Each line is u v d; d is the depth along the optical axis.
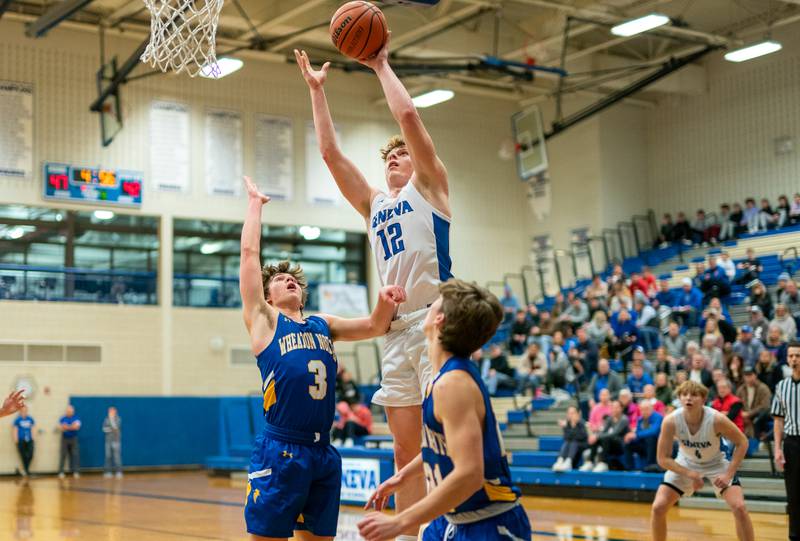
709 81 24.31
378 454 13.00
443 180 4.76
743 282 19.55
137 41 21.83
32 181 20.55
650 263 23.66
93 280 21.25
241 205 22.86
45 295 20.72
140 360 21.56
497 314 3.60
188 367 22.08
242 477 19.08
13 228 20.45
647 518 11.59
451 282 3.66
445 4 19.86
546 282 25.94
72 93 21.06
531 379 18.73
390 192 5.04
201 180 22.44
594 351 17.83
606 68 23.84
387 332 4.79
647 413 13.79
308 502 4.82
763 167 23.09
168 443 21.52
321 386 4.79
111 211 21.50
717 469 7.18
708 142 24.30
